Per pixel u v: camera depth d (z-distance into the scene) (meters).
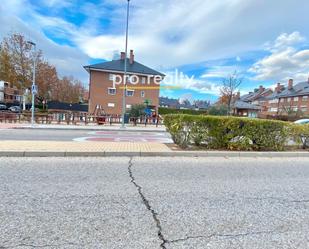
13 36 34.91
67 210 3.48
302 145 9.27
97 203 3.78
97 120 22.83
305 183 5.31
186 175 5.56
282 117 45.78
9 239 2.70
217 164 6.84
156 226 3.14
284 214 3.67
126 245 2.68
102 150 7.52
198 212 3.62
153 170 5.89
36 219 3.18
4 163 6.04
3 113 20.88
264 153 8.27
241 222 3.36
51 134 13.51
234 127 8.45
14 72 35.31
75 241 2.71
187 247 2.69
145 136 14.34
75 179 4.93
